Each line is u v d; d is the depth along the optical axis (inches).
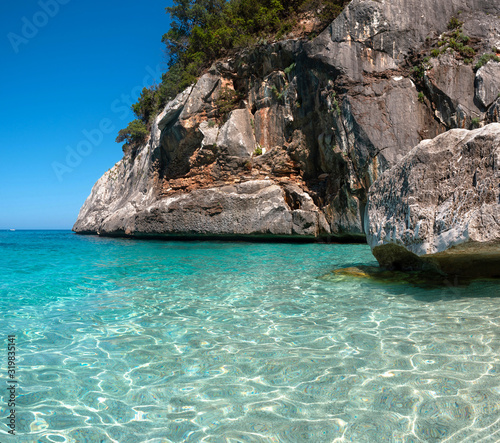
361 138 652.7
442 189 237.5
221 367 135.9
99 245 843.4
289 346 154.3
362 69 678.5
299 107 783.7
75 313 214.8
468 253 224.1
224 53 996.6
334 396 112.1
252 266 401.1
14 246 837.8
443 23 670.5
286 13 912.3
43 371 135.2
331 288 268.2
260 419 101.8
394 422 97.9
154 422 101.9
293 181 809.5
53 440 94.0
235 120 874.1
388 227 275.7
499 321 172.2
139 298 252.4
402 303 215.9
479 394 108.7
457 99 617.9
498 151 208.5
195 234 870.4
